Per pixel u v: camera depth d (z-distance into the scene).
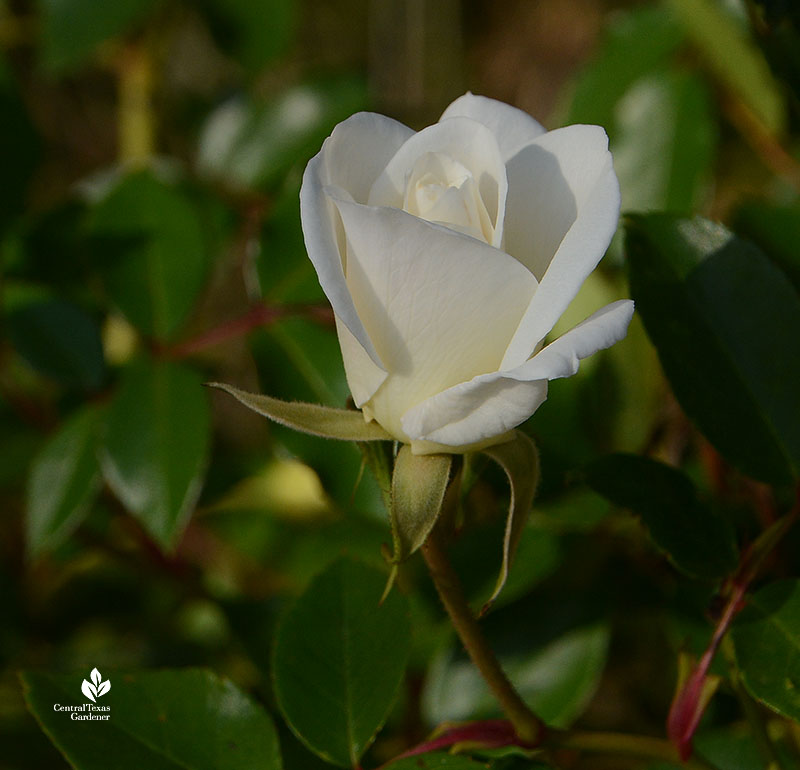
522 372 0.38
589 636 0.48
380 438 0.40
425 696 0.48
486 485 0.48
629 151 0.51
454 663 0.48
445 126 0.40
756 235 0.47
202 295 0.49
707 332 0.44
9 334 0.49
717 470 0.48
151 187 0.49
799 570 0.46
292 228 0.48
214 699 0.43
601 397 0.48
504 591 0.47
